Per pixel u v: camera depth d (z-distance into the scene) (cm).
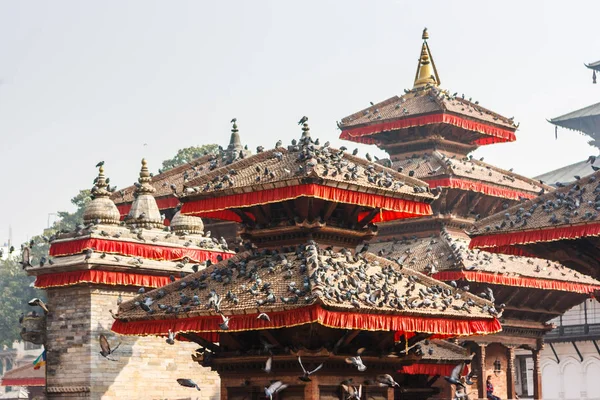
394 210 4241
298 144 4406
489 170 7288
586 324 9819
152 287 5656
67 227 13438
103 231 5594
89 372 5478
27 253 5769
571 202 4241
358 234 4359
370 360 4181
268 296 3797
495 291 6325
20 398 10425
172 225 6475
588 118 13550
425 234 6831
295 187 3997
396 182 4272
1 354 15462
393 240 6888
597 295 4888
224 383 4250
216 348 4306
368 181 4200
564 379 10100
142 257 5672
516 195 7119
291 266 4059
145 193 6319
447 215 6775
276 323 3775
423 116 6994
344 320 3753
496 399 6359
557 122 13775
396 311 3894
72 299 5619
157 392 5731
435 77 7500
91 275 5444
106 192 5969
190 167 7262
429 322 4022
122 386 5591
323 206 4175
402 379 5131
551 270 6575
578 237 4084
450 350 5316
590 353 9919
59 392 5575
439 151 7181
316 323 3906
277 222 4266
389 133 7312
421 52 7506
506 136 7344
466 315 4134
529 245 4450
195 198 4269
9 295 13838
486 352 6544
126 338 5644
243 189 4112
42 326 5725
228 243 7000
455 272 6072
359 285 3925
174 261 5803
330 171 4119
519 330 6594
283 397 4047
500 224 4356
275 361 4044
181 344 5884
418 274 4378
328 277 3916
